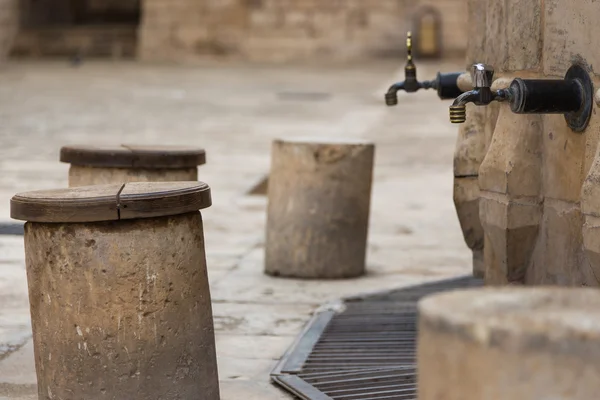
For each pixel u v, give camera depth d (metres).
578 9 6.62
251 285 10.55
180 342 5.96
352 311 9.31
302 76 44.00
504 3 7.92
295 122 27.88
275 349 8.15
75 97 33.69
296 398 6.88
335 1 52.28
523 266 7.73
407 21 51.69
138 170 8.75
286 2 52.59
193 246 6.04
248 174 18.95
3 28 51.72
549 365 3.05
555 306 3.33
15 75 42.38
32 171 18.31
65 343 5.86
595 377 3.02
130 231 5.78
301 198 10.86
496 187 7.74
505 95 6.75
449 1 51.00
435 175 19.34
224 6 52.97
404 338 8.28
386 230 13.95
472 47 8.88
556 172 7.16
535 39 7.35
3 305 9.45
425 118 29.44
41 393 6.04
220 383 7.23
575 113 6.72
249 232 13.70
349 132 25.94
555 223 7.21
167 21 53.25
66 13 57.94
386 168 20.19
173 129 25.78
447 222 14.58
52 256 5.84
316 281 10.79
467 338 3.17
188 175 8.88
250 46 52.97
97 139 23.39
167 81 40.81
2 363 7.67
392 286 10.52
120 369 5.83
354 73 45.47
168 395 5.93
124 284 5.79
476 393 3.17
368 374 7.21
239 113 29.88
